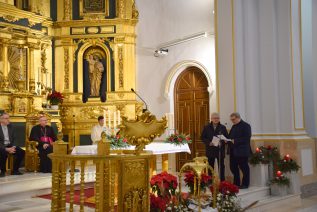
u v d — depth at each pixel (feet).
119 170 13.55
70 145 36.70
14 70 34.60
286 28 27.02
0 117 26.81
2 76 33.40
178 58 35.06
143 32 37.52
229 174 25.72
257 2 27.66
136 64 37.76
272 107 26.91
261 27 27.45
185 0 34.81
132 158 13.82
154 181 16.19
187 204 16.96
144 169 14.26
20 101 33.47
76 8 38.19
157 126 14.52
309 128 31.37
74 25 37.88
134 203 13.80
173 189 16.52
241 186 24.25
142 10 37.65
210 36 33.01
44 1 37.52
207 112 33.76
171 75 35.24
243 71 26.61
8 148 25.82
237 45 26.17
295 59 27.40
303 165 26.99
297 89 27.48
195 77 34.68
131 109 36.73
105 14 38.01
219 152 24.17
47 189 23.61
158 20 36.63
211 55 32.99
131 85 37.35
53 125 34.71
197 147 34.12
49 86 37.14
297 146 26.25
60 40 38.04
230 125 25.89
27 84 35.12
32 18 35.70
